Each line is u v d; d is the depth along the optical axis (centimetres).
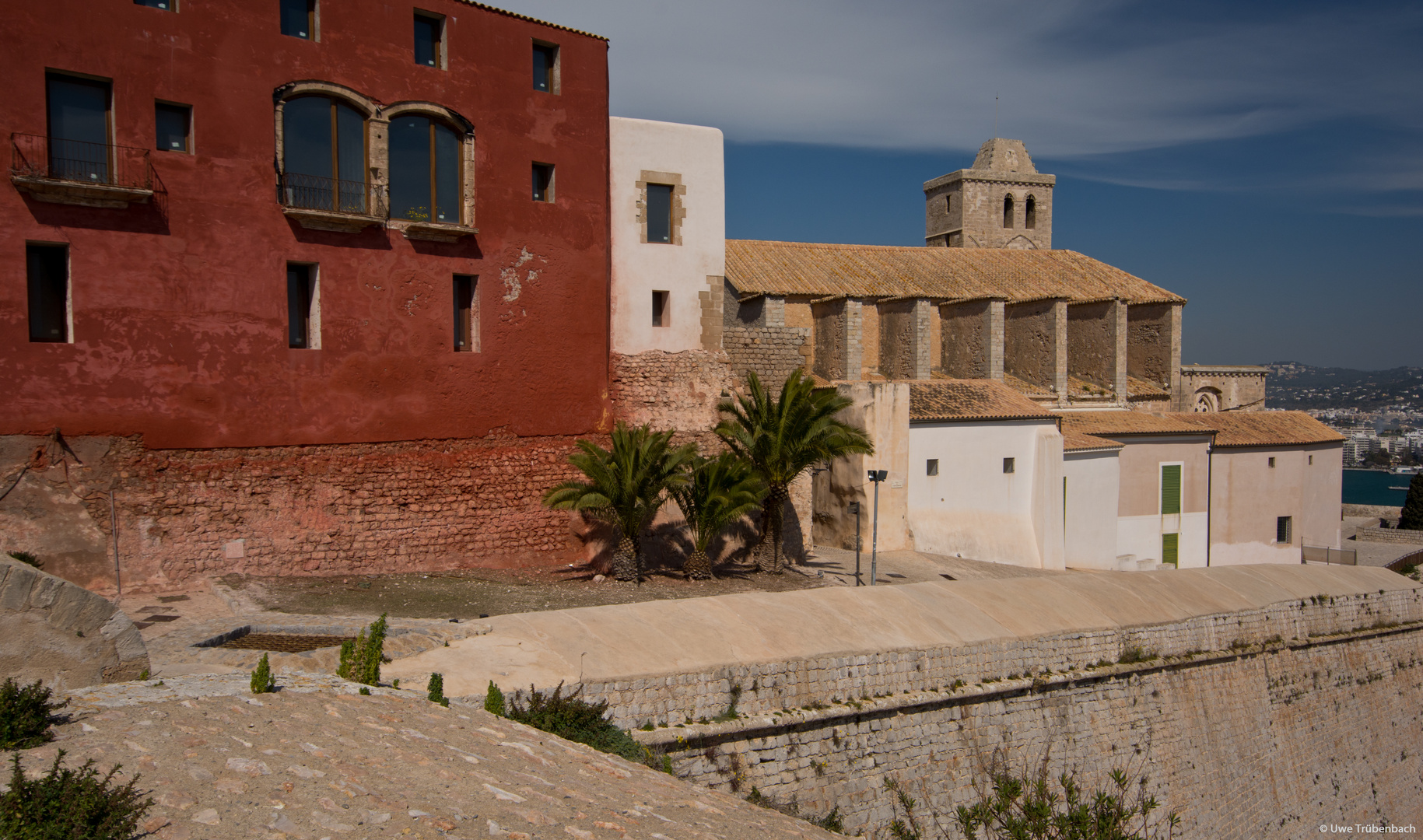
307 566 2234
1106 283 5019
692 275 2998
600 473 2433
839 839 1384
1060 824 1652
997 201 6372
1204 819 2380
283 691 1189
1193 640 2503
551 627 1755
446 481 2444
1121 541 4088
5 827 710
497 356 2533
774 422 2731
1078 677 2194
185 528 2072
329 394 2259
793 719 1739
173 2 2042
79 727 955
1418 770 3058
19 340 1873
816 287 4138
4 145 1845
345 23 2259
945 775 1953
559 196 2647
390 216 2345
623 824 1005
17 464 1875
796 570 2897
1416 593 3192
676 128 2972
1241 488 4484
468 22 2464
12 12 1848
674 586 2519
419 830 848
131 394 2002
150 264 2014
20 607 1102
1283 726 2677
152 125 2011
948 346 4591
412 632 1667
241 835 782
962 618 2164
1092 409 4591
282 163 2178
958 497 3481
